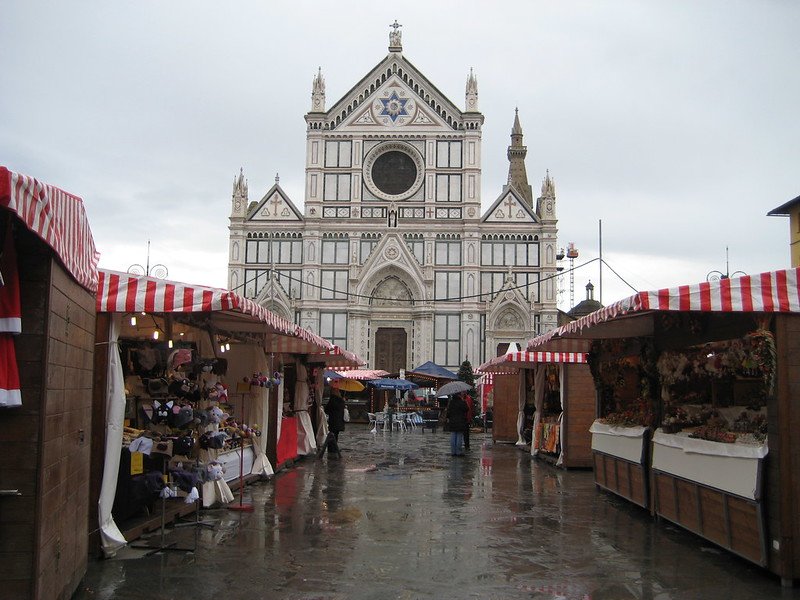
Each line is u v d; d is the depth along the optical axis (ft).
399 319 213.66
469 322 211.00
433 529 44.91
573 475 73.61
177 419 41.47
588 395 79.30
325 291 212.23
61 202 25.70
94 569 34.55
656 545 40.83
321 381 103.04
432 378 177.47
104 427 37.01
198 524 43.96
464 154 215.72
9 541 25.22
